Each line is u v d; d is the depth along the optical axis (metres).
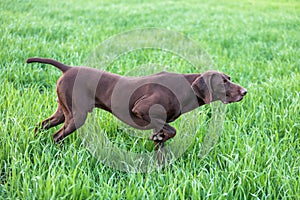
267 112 3.86
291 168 3.17
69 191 2.87
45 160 3.08
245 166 3.11
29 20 6.58
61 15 7.54
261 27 7.28
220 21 7.86
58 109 3.30
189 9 9.34
